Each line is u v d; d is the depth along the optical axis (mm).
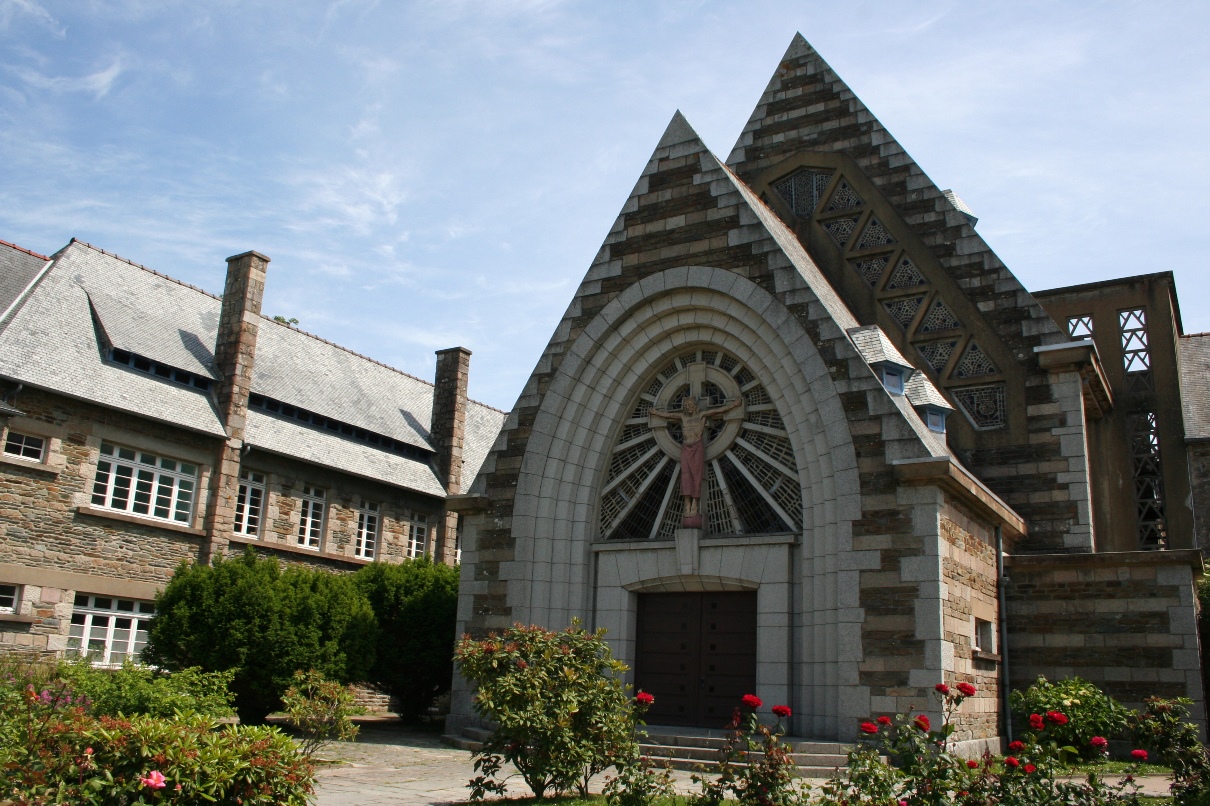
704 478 17578
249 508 24844
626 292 18469
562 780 10898
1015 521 17672
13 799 6848
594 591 18094
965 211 22250
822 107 22641
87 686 13703
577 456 18422
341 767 13773
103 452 21719
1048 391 18766
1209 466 24906
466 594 18328
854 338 17234
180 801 7512
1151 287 22562
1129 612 16750
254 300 25438
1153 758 15508
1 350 20188
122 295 24484
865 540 15164
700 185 18344
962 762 8641
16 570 19500
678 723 17016
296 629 17984
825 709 15242
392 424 30359
